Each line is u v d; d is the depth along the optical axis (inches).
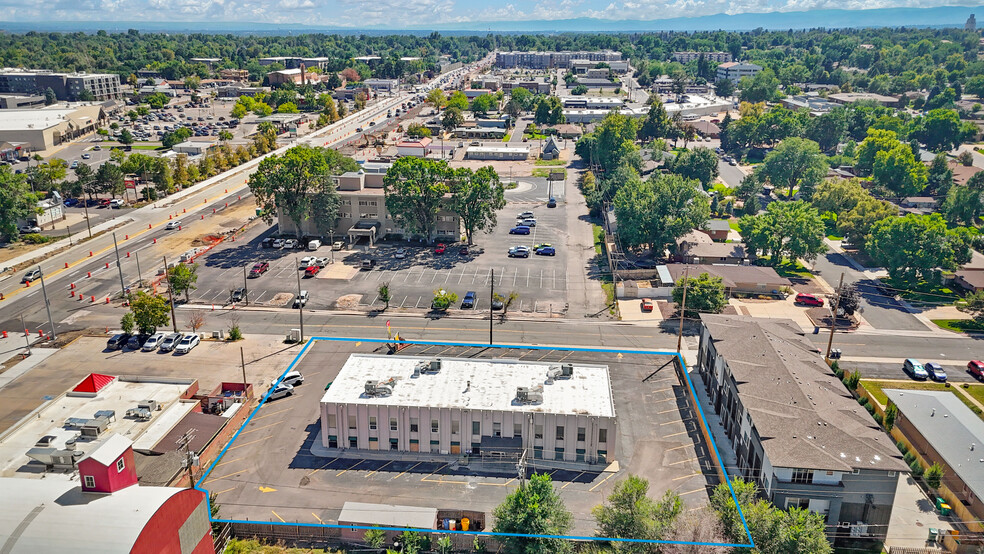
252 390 3294.8
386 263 5187.0
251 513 2482.8
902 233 4731.8
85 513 1787.6
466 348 3804.1
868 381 3494.1
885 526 2404.0
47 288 4677.7
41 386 3378.4
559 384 2997.0
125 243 5615.2
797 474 2372.0
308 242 5639.8
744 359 3063.5
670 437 2999.5
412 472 2748.5
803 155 7091.5
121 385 3134.8
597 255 5423.2
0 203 5442.9
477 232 5964.6
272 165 5438.0
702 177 7455.7
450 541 2290.8
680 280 4439.0
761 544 2146.9
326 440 2896.2
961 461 2662.4
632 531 2209.6
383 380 3019.2
